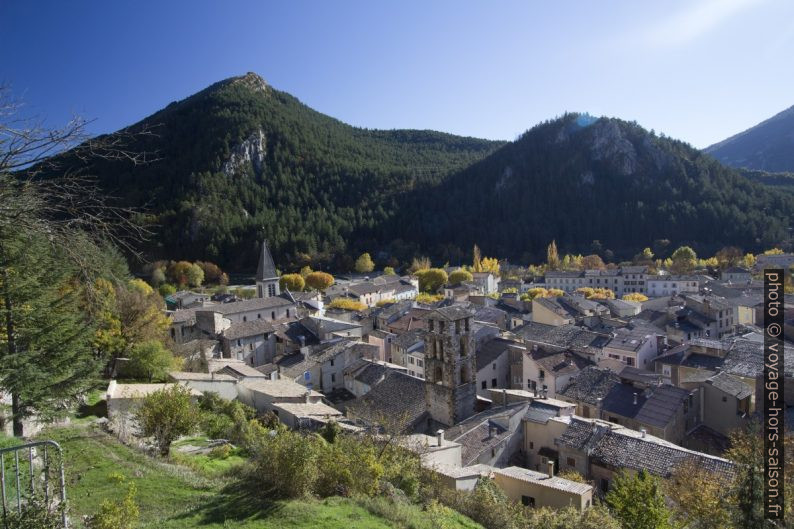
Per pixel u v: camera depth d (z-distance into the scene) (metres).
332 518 16.84
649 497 21.88
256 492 18.72
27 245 15.90
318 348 66.31
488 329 64.81
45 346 25.08
